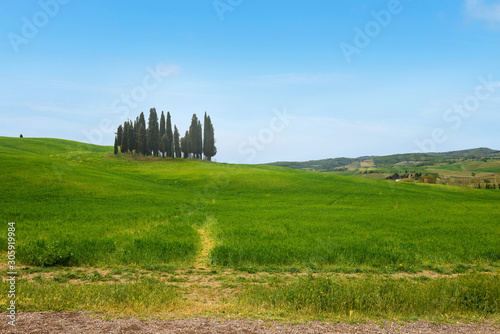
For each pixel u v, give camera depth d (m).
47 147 118.62
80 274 12.32
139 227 24.45
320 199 59.97
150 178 78.12
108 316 7.42
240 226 26.25
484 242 20.77
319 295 8.97
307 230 24.75
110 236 19.59
